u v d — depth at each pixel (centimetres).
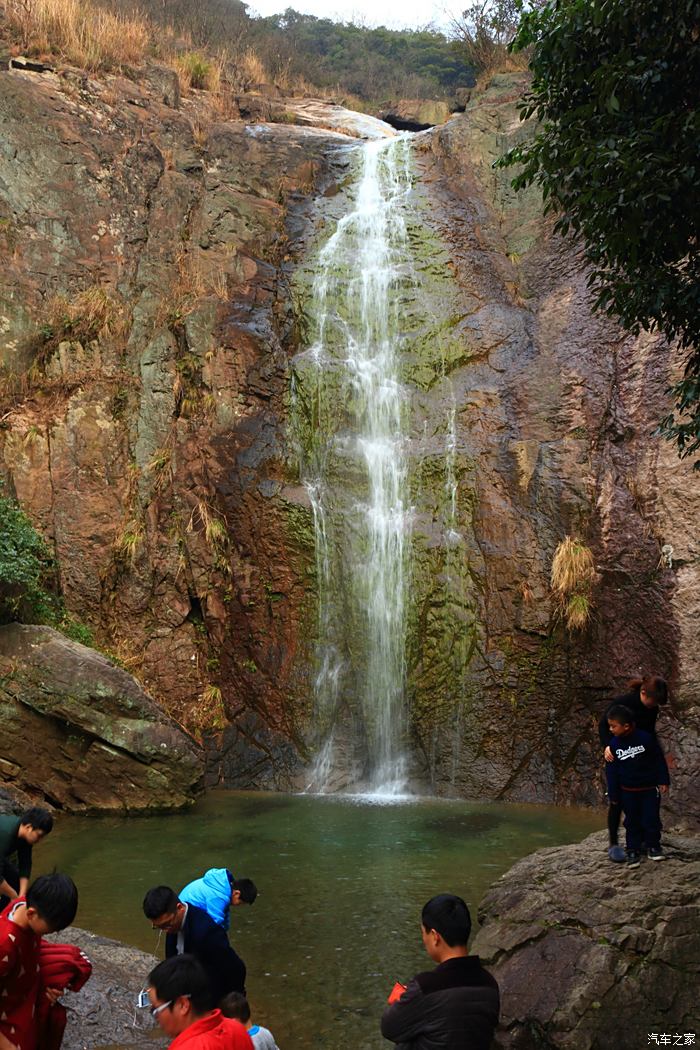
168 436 1561
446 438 1558
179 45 2491
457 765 1363
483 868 933
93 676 1188
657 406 1415
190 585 1479
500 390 1565
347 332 1706
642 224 716
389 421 1606
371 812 1208
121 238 1739
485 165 1938
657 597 1301
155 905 473
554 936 647
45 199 1695
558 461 1452
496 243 1812
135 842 1027
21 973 378
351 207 1948
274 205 1925
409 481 1534
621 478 1405
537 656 1369
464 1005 363
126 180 1791
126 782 1182
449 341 1647
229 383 1603
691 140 670
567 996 600
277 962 691
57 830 1082
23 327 1598
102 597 1461
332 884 875
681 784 1161
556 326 1614
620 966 611
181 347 1636
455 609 1431
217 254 1808
